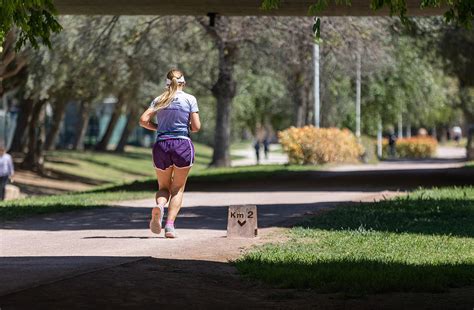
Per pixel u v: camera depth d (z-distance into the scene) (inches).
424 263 610.2
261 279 536.1
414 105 3809.1
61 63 2358.5
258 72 2790.4
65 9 1337.4
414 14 1359.5
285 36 2236.7
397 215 964.0
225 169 2524.6
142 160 4360.2
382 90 3523.6
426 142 4635.8
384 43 2421.3
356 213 986.1
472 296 490.3
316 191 1517.0
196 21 2292.1
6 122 3705.7
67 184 2945.4
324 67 2748.5
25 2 624.4
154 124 735.7
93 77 2546.8
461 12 636.7
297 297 487.5
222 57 2464.3
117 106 4394.7
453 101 4057.6
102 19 2164.1
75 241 751.7
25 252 673.0
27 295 466.9
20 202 1280.8
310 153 2856.8
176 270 572.4
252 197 1378.0
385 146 4781.0
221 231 828.6
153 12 1369.3
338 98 3459.6
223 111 2719.0
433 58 2620.6
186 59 2566.4
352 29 2153.1
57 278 521.3
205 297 482.6
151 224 746.2
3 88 2662.4
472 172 2118.6
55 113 4035.4
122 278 532.1
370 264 593.0
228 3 1262.3
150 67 2418.8
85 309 437.7
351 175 2068.2
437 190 1382.9
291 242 732.0
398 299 480.7
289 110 3636.8
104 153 4431.6
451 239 753.6
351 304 465.7
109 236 790.5
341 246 703.1
